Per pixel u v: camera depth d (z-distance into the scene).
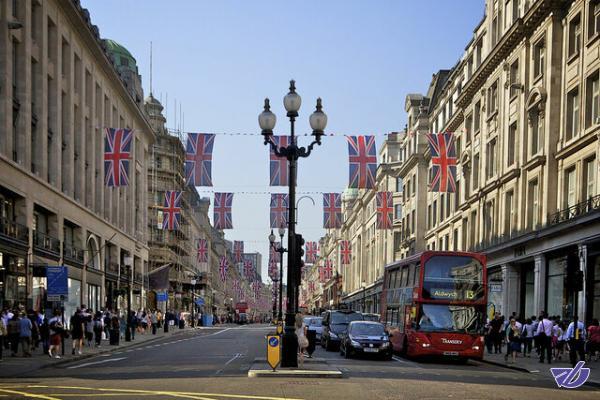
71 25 43.22
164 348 32.22
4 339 28.39
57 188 40.22
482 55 46.50
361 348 25.78
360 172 30.05
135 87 64.81
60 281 28.22
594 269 28.11
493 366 25.08
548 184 32.88
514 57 38.78
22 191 33.88
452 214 52.66
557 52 33.31
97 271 48.41
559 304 31.69
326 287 134.50
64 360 23.39
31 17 37.22
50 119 40.34
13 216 34.12
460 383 16.83
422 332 25.42
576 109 31.39
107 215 53.22
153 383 15.69
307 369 18.59
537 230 32.62
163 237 82.56
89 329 32.31
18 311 26.48
